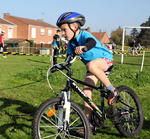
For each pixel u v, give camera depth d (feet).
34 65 38.06
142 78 23.44
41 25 145.07
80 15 8.29
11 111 12.62
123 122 9.42
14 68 32.91
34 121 6.98
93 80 9.06
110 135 9.78
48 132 9.67
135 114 10.16
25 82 21.33
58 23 8.23
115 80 21.95
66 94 7.61
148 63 48.06
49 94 16.66
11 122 10.99
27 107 13.15
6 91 17.31
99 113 8.64
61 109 7.74
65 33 8.39
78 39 8.39
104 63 8.34
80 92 8.15
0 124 10.69
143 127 10.74
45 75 22.71
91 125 8.90
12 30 131.64
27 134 9.62
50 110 7.43
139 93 17.80
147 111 13.05
